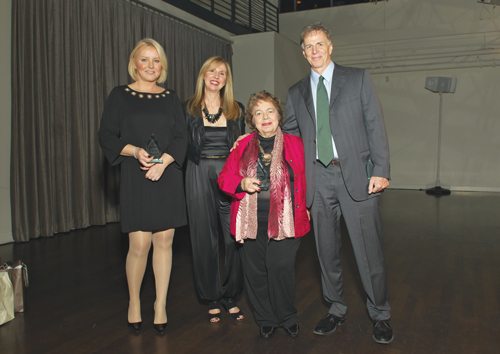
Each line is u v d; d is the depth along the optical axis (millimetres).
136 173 2080
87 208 5359
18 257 3893
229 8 9352
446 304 2604
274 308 2123
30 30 4566
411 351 1967
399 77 9852
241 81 8672
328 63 2086
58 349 2043
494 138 9156
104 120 2088
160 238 2225
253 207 1989
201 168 2299
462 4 9203
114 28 5637
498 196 8477
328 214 2152
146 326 2309
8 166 4543
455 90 9383
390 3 9820
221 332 2219
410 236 4766
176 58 6965
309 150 2111
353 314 2447
